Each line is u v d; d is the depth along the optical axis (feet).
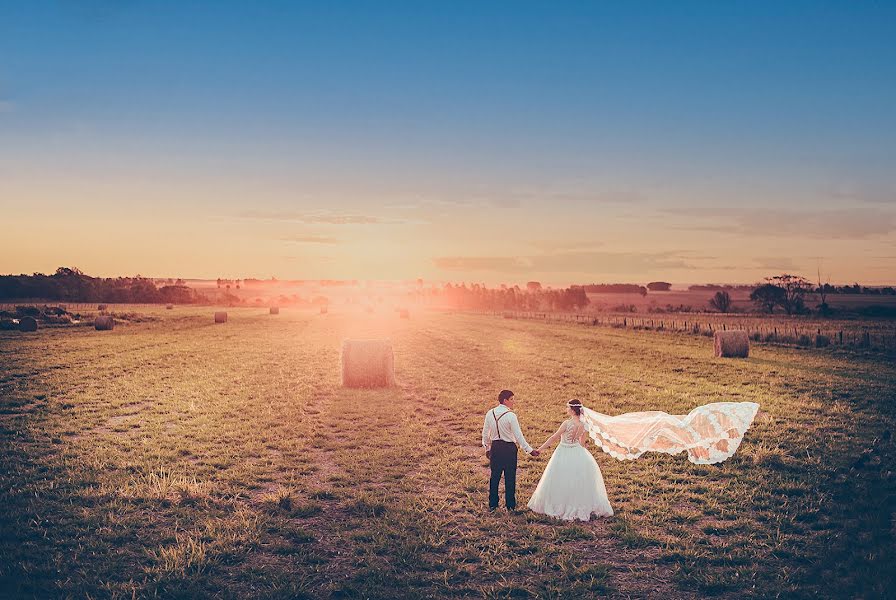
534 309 494.59
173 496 29.50
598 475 28.04
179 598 20.30
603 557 23.49
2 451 38.09
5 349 98.17
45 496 29.94
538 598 20.36
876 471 33.42
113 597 20.20
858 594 20.39
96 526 26.00
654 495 30.50
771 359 86.17
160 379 69.31
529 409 52.13
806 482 31.65
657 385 64.08
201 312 287.48
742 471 33.86
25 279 486.79
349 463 36.17
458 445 41.19
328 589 20.97
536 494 28.37
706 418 34.12
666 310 394.11
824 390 59.06
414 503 29.19
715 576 21.67
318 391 62.28
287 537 25.26
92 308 321.11
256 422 47.34
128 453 38.01
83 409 51.39
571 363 83.92
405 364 84.53
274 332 150.00
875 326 172.04
